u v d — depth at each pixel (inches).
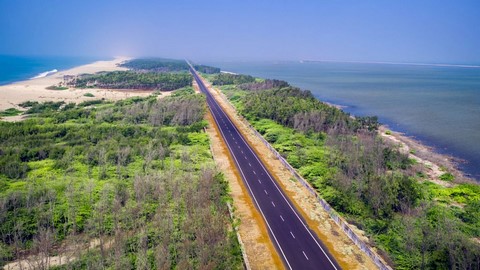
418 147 5684.1
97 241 2445.9
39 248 2278.5
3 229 2440.9
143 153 4057.6
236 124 6161.4
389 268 2174.0
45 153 3934.5
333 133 5152.6
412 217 2822.3
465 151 5506.9
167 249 2197.3
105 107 6702.8
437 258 2190.0
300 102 6417.3
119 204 2760.8
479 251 2183.8
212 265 2039.9
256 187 3449.8
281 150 4522.6
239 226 2714.1
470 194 3444.9
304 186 3484.3
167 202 2871.6
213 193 2955.2
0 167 3398.1
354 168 3708.2
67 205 2775.6
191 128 5423.2
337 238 2583.7
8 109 6737.2
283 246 2469.2
